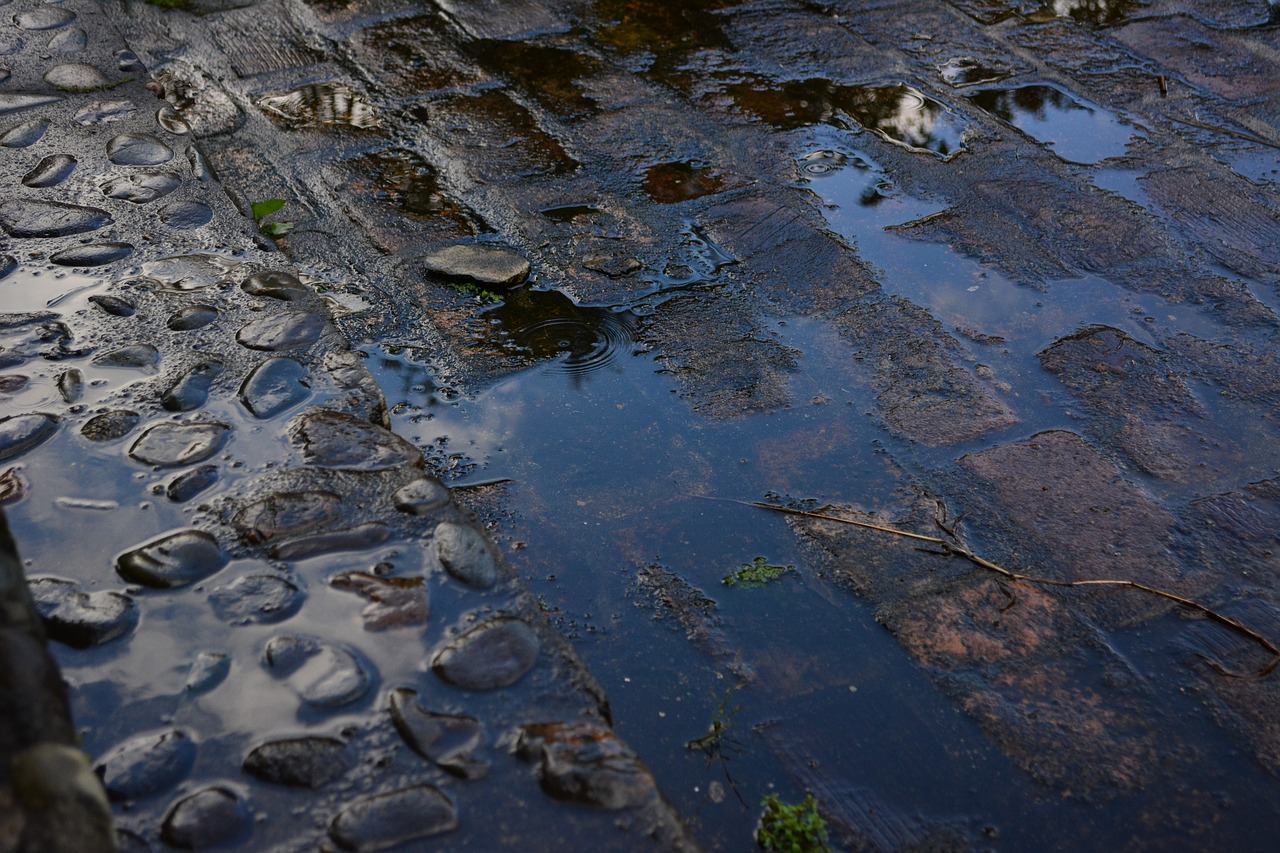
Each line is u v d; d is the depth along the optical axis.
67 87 3.58
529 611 1.69
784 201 3.40
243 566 1.74
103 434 2.03
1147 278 3.07
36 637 1.04
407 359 2.69
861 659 1.99
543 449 2.45
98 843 0.96
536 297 2.93
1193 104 4.00
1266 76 4.18
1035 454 2.48
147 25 4.29
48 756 0.95
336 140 3.62
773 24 4.58
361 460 1.99
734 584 2.14
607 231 3.23
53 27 4.07
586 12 4.62
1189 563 2.20
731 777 1.77
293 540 1.79
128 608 1.65
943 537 2.26
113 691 1.52
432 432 2.48
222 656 1.58
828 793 1.75
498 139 3.68
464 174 3.48
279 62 4.11
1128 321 2.91
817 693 1.92
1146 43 4.45
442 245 3.12
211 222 2.88
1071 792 1.76
